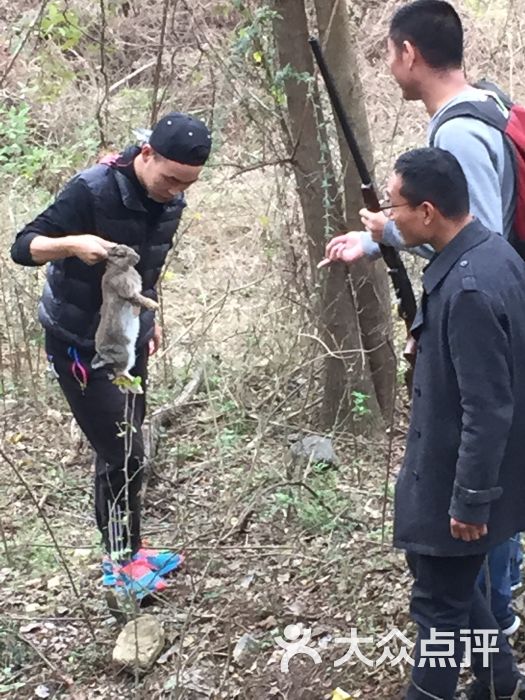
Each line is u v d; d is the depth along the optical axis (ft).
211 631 11.44
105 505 11.87
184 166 10.18
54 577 12.89
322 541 12.89
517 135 9.22
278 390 16.17
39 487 15.20
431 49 9.33
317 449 14.80
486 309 7.72
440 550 8.33
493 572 9.63
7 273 19.88
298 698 10.23
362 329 15.38
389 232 9.36
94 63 24.07
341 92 14.39
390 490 13.85
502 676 9.15
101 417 11.30
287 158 15.52
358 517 13.34
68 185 10.57
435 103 9.52
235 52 14.92
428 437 8.29
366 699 10.12
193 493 14.67
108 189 10.45
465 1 27.61
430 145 9.24
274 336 17.63
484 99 9.26
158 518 14.20
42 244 10.23
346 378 15.48
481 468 7.82
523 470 8.36
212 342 18.95
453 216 8.05
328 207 14.55
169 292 21.20
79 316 10.91
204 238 23.12
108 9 19.02
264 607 11.66
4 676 11.14
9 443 16.52
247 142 18.24
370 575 12.00
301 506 13.34
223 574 12.46
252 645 10.94
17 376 18.16
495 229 8.86
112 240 10.68
